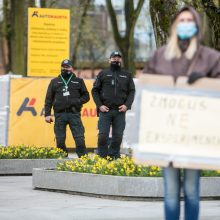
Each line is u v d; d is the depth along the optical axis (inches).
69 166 735.1
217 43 970.1
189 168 427.2
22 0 1899.6
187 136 426.9
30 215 575.5
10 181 829.2
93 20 3572.8
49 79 1239.5
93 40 3189.0
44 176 735.7
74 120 951.6
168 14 946.1
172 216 427.5
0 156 911.0
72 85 949.8
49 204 634.8
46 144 1237.1
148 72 431.8
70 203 640.4
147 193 650.2
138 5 2110.0
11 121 1230.9
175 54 425.7
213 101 425.7
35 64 1418.6
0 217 565.0
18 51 1895.9
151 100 427.8
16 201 655.1
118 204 632.4
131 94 872.3
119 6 2810.0
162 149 427.2
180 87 425.7
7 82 1229.1
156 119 427.8
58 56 1424.7
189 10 422.6
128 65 2145.7
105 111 865.5
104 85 868.6
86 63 3444.9
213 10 960.9
